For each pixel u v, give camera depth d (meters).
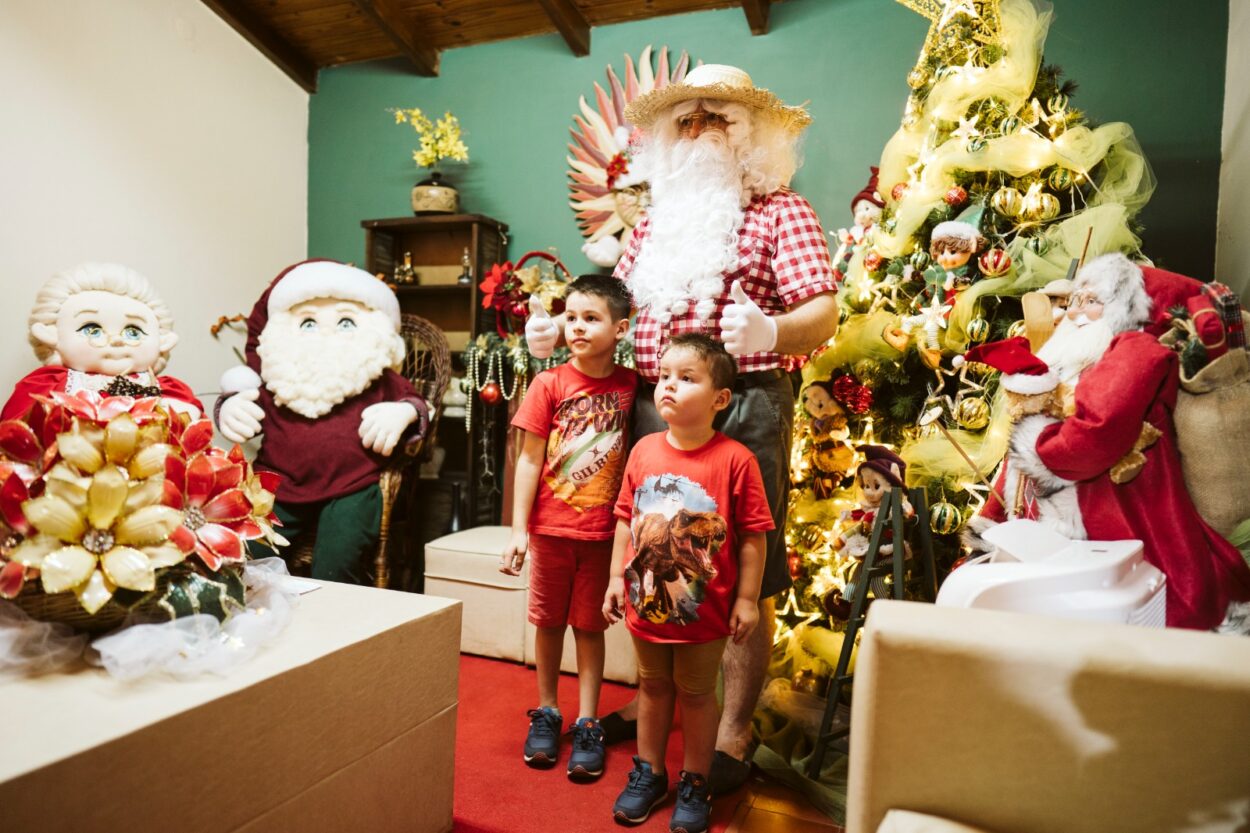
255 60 3.16
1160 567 1.22
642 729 1.48
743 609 1.40
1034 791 0.76
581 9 2.92
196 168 2.89
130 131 2.62
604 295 1.62
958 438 1.89
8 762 0.71
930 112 1.99
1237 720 0.70
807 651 2.09
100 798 0.76
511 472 2.71
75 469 1.04
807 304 1.59
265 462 2.34
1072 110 2.10
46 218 2.36
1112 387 1.23
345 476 2.30
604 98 3.00
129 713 0.83
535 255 2.78
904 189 2.00
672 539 1.38
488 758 1.70
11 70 2.25
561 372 1.72
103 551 1.02
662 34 2.93
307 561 2.37
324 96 3.45
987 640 0.77
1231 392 1.24
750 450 1.59
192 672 0.94
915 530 1.86
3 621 0.97
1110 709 0.73
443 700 1.31
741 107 1.70
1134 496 1.26
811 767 1.64
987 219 1.87
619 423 1.69
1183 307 1.30
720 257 1.62
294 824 1.00
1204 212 2.27
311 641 1.09
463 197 3.22
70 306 1.98
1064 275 1.76
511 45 3.16
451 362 3.12
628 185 2.71
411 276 3.13
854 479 2.04
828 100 2.69
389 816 1.18
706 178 1.67
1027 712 0.76
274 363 2.33
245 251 3.13
